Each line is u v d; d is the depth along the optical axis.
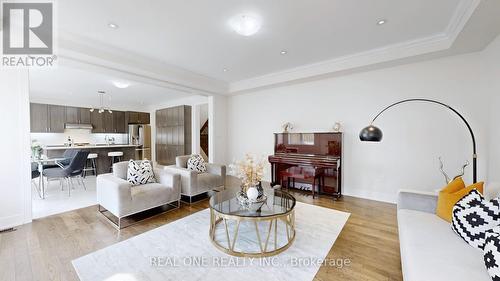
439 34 2.78
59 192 4.14
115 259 1.96
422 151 3.28
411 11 2.28
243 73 4.50
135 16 2.37
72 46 2.80
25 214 2.71
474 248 1.40
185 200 3.69
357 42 3.04
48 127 6.43
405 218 1.90
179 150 7.01
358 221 2.81
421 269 1.22
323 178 4.17
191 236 2.40
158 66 3.87
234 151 5.80
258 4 2.16
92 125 7.30
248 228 2.59
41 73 4.13
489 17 2.06
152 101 7.66
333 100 4.10
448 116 3.07
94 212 3.10
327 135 4.10
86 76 4.36
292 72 4.23
